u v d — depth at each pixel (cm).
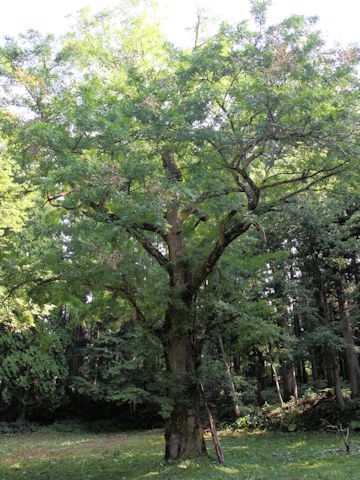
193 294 1085
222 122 882
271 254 1163
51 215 1064
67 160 823
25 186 1161
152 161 891
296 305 1811
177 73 885
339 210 1616
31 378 2520
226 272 1109
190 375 1042
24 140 902
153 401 973
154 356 1156
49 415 2708
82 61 1160
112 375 2297
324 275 1850
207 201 944
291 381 2236
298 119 866
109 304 1143
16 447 1809
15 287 1098
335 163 948
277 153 979
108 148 818
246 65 844
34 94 970
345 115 838
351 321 1802
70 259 1012
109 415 2698
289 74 822
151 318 1081
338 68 844
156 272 1070
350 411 1698
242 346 1195
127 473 1024
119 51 1191
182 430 1041
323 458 1102
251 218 899
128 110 838
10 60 966
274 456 1212
